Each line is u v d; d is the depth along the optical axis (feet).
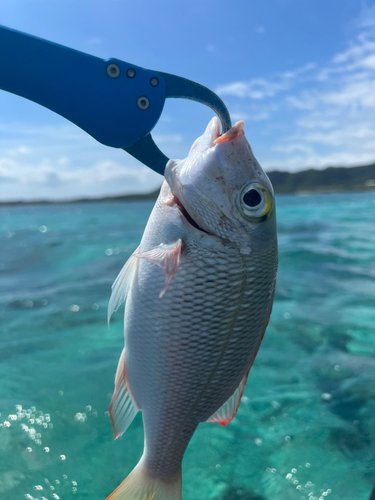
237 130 0.74
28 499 1.26
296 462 1.40
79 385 1.92
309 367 2.07
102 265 4.96
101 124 0.62
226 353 0.77
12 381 1.95
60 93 0.60
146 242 0.78
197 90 0.67
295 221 11.25
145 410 0.81
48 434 1.55
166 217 0.76
